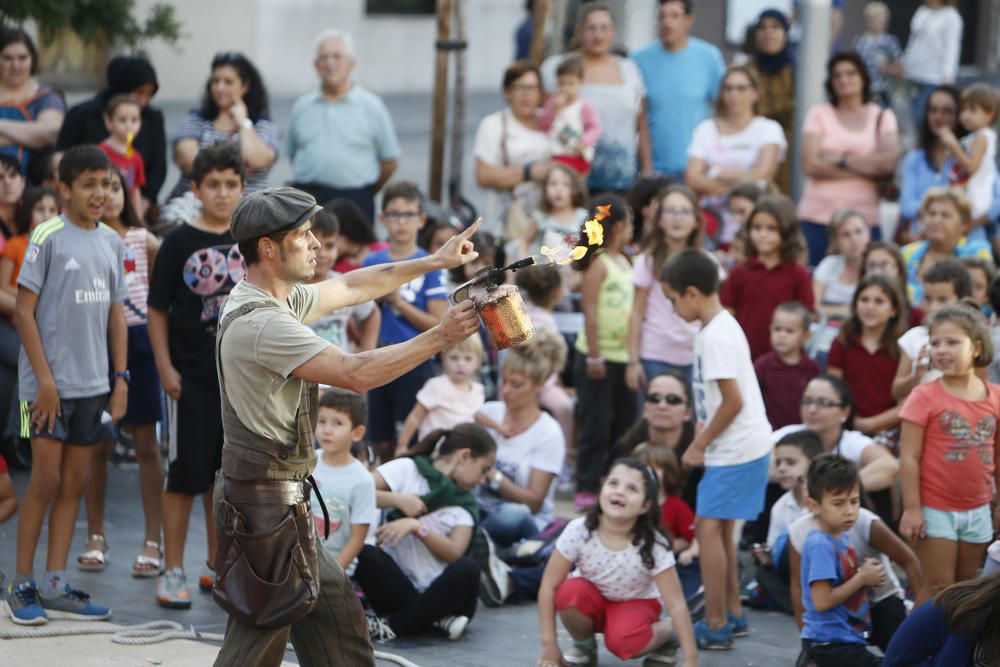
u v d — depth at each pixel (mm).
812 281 25953
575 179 26781
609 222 24875
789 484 20062
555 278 25656
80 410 17750
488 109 63250
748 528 22234
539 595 17078
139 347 20281
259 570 12250
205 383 18438
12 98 27969
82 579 19578
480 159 29422
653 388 21375
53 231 17641
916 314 23969
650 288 24219
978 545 17812
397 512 19188
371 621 18219
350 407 18047
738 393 17766
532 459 21984
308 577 12422
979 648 13086
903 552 17875
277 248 12359
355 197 29609
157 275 18453
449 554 18859
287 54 65500
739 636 18641
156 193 27844
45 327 17531
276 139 27922
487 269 12164
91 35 31859
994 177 29297
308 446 12508
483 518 21391
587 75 30594
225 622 18047
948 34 44875
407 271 13211
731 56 47906
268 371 12023
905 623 13680
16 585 17516
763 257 24672
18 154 27531
